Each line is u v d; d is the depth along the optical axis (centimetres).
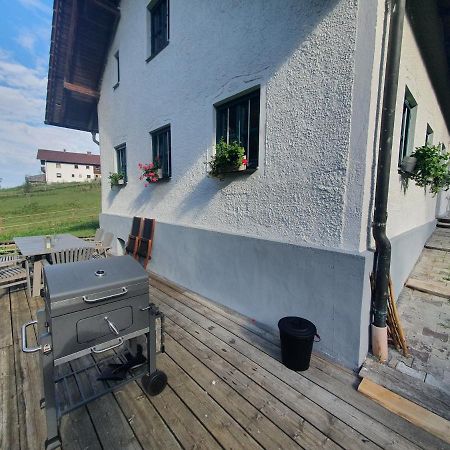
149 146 527
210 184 378
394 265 312
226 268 351
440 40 351
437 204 727
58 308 151
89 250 436
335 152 235
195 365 237
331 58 232
